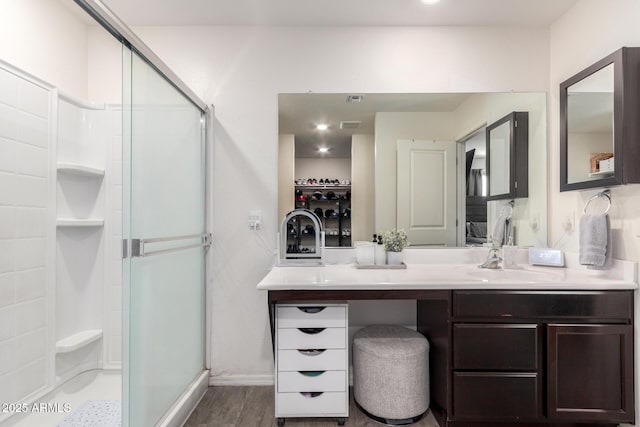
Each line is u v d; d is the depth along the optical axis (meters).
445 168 2.27
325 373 1.74
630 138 1.58
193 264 2.03
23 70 1.75
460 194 2.27
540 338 1.59
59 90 1.99
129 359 1.36
